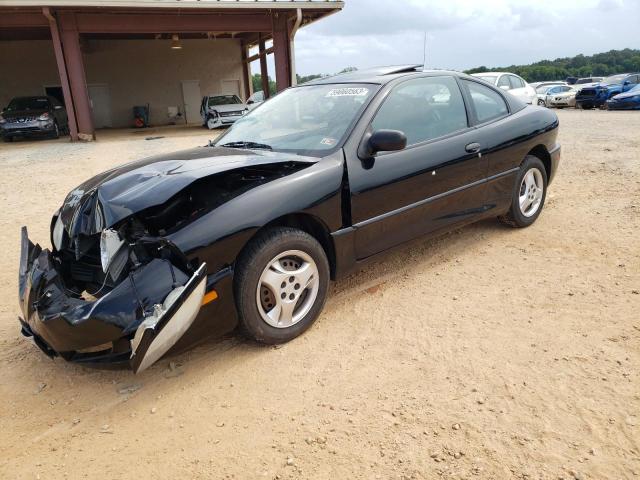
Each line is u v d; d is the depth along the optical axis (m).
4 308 3.87
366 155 3.42
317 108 3.86
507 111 4.65
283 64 19.03
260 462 2.21
